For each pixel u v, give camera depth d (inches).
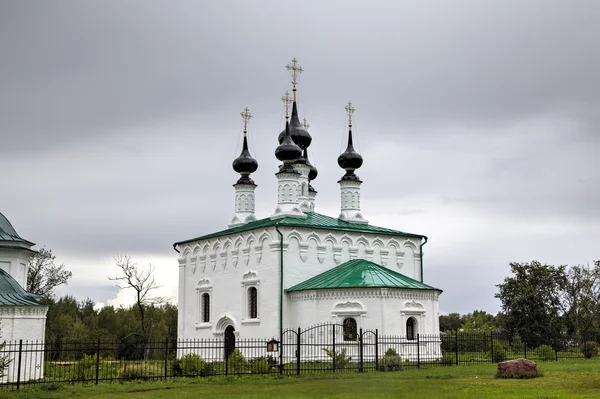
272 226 2080.5
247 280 2153.1
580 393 1023.0
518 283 3006.9
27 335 1577.3
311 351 1913.1
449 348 2046.0
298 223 2124.8
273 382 1321.4
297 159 2468.0
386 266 2255.2
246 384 1291.8
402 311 1904.5
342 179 2449.6
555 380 1242.0
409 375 1413.6
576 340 2957.7
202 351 2317.9
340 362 1609.3
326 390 1138.0
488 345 2172.7
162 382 1336.1
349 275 1968.5
